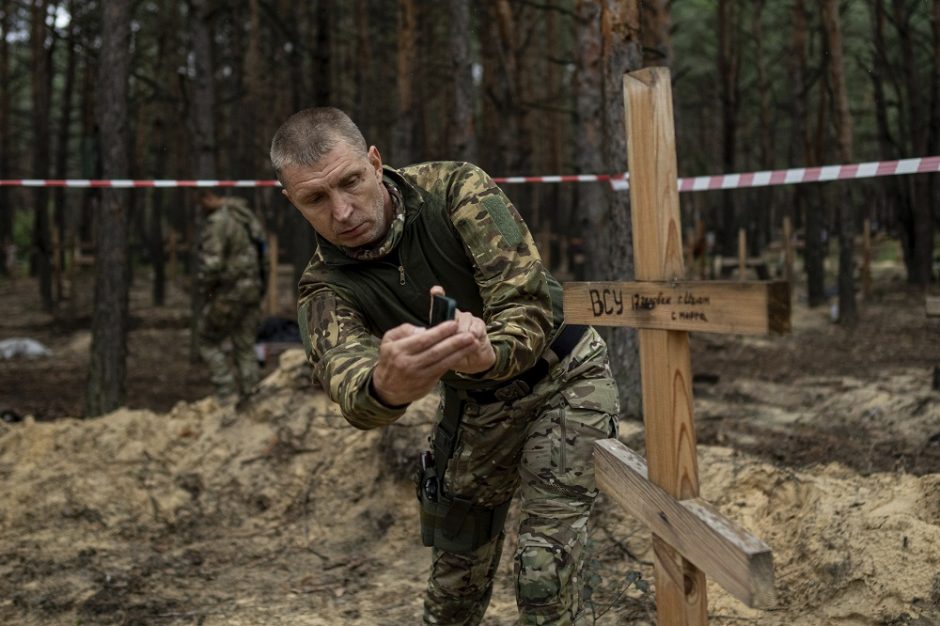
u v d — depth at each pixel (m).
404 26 11.16
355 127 2.00
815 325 11.32
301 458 4.71
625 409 4.93
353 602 3.57
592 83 6.90
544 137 24.48
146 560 4.09
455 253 2.12
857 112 19.64
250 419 5.03
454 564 2.49
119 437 4.96
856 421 5.53
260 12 18.30
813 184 13.51
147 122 21.61
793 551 3.21
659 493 1.77
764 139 19.45
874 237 22.55
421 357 1.53
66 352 11.52
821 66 16.09
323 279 2.18
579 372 2.27
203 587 3.80
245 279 6.81
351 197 1.97
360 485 4.51
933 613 2.71
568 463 2.21
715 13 23.64
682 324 1.64
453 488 2.41
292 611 3.51
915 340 9.62
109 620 3.52
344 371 1.87
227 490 4.62
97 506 4.52
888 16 15.96
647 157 1.69
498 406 2.27
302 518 4.44
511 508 3.99
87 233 22.23
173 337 12.59
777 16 22.73
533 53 19.33
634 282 1.76
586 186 6.90
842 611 2.85
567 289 1.94
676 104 10.88
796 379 7.40
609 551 3.59
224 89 21.64
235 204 6.86
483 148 19.33
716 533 1.57
